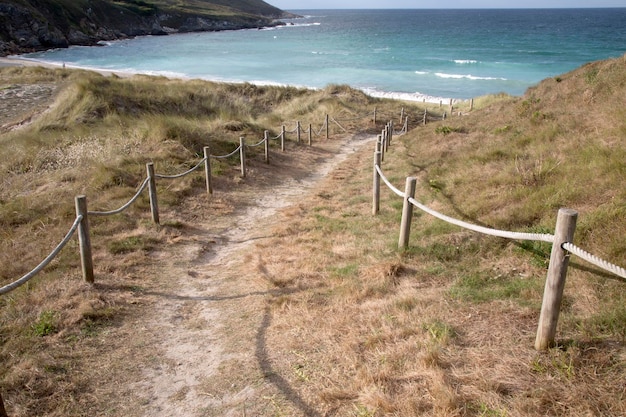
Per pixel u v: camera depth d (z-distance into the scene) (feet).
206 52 245.65
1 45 207.92
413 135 51.75
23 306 16.14
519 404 9.76
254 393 11.76
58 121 50.14
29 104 64.34
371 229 23.48
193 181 33.78
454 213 22.24
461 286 15.62
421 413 10.06
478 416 9.66
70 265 19.83
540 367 10.69
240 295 17.75
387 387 10.98
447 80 155.02
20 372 12.39
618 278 13.66
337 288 17.03
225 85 89.45
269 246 22.91
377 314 14.49
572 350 11.00
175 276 20.10
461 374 10.98
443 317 13.66
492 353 11.58
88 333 14.94
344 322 14.46
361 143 61.00
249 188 35.99
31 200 27.50
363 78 159.94
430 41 297.33
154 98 62.64
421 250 18.84
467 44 270.05
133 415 11.37
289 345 13.65
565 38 288.92
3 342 14.10
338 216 27.04
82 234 17.69
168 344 14.57
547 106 40.83
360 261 19.20
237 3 615.16
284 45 287.89
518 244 17.26
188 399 11.88
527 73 166.40
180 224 26.30
